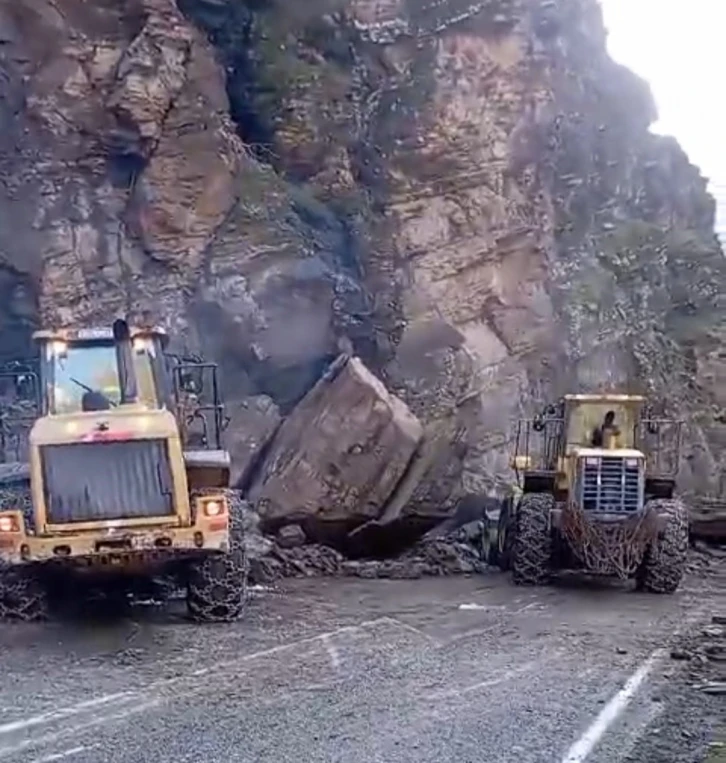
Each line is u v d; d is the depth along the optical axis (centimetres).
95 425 1144
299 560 1691
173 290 1944
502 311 2192
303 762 705
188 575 1197
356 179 2178
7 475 1212
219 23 2153
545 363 2259
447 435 2056
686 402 2753
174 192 1939
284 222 2064
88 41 1892
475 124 2173
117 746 735
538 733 776
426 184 2147
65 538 1114
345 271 2116
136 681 918
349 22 2206
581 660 1028
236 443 1909
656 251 2889
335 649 1059
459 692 895
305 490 1847
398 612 1292
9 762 702
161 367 1276
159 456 1140
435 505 2002
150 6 1920
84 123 1894
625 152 2991
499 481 2055
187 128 1955
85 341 1260
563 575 1647
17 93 1856
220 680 924
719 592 1559
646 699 881
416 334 2098
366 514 1883
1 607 1181
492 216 2180
